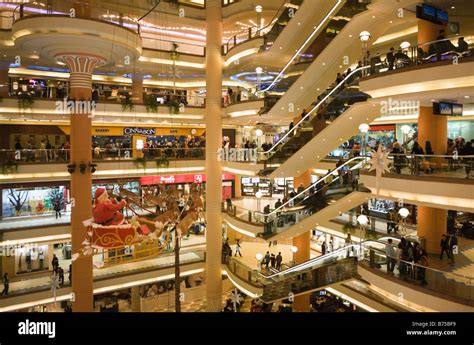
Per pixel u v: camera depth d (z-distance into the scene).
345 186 13.64
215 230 19.62
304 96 17.00
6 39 16.73
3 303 15.41
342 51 14.62
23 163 16.61
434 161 9.92
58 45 13.31
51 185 20.56
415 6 11.98
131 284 18.50
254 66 22.55
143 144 25.39
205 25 21.89
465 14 13.05
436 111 10.78
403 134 20.64
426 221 12.80
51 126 22.25
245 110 18.84
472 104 15.59
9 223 17.59
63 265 19.62
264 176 17.78
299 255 19.11
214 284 19.66
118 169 19.36
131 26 15.62
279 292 16.02
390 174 10.79
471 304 8.63
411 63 10.30
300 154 15.85
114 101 19.39
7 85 17.66
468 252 12.87
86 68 14.28
